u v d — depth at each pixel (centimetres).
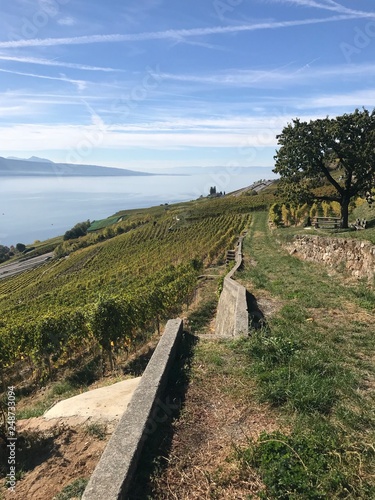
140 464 356
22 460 442
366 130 2200
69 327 1245
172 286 1596
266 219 4784
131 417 407
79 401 571
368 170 2189
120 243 6819
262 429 408
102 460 341
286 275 1402
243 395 477
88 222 12238
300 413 427
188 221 6556
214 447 383
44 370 1180
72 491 359
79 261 6462
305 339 665
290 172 2398
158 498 315
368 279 1096
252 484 327
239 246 2627
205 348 633
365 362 559
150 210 13350
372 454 347
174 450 378
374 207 2662
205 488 327
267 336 672
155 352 575
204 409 454
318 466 329
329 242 1516
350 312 830
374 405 435
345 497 300
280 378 499
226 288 1288
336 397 458
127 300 1252
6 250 13712
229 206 6612
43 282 5447
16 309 2998
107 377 1062
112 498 292
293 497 299
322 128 2283
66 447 445
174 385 513
